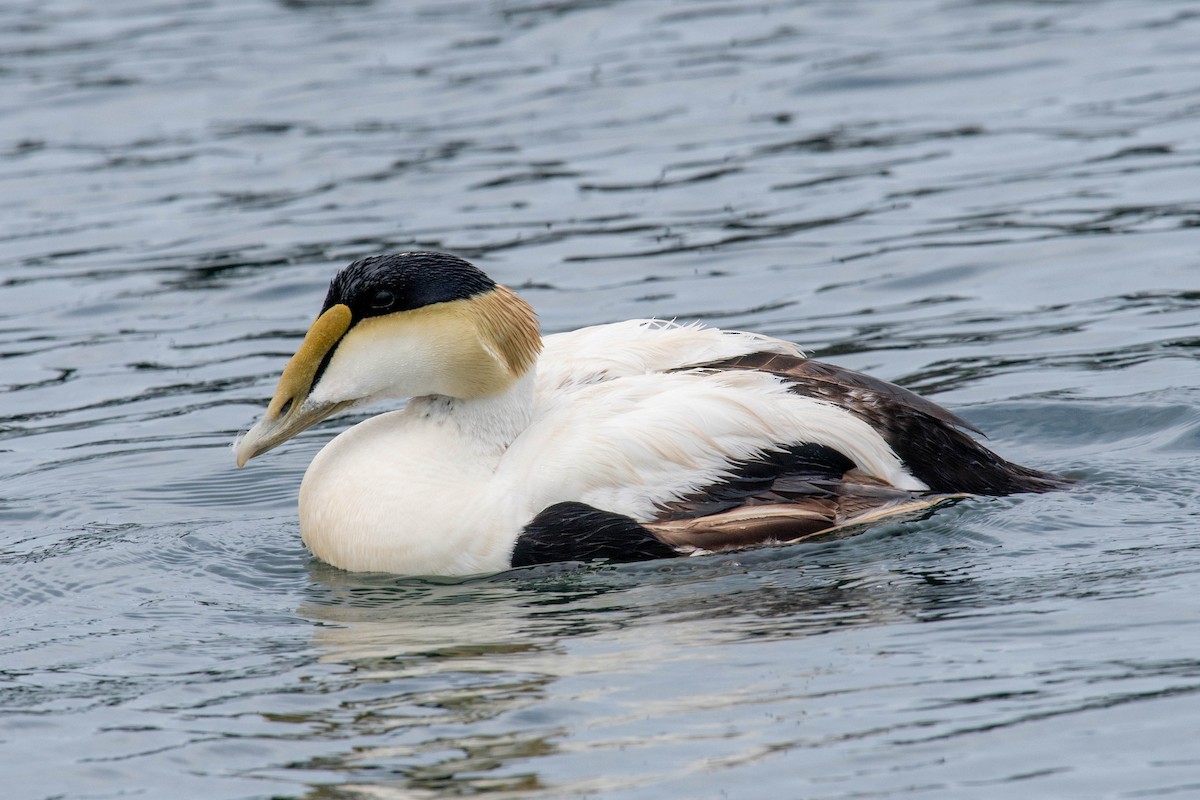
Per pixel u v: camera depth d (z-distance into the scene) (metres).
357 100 23.59
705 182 19.62
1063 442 12.52
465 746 7.64
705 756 7.44
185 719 8.12
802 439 10.48
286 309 16.56
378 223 18.78
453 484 10.38
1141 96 21.73
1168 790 6.99
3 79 25.00
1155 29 24.98
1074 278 16.19
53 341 15.98
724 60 24.62
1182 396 12.84
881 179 19.38
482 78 24.33
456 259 10.59
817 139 21.00
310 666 8.75
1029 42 24.66
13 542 11.34
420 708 8.09
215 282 17.30
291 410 10.57
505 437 10.62
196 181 20.58
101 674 8.78
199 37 27.31
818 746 7.48
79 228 19.09
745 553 10.15
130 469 12.95
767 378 10.80
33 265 18.00
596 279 16.80
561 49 25.80
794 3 27.98
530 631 9.12
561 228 18.38
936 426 10.91
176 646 9.19
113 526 11.67
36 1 29.83
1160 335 14.54
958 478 10.82
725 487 10.30
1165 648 8.31
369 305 10.45
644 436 10.29
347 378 10.50
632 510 10.18
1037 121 21.09
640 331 11.46
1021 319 15.28
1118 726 7.52
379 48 26.22
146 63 25.72
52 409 14.41
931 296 16.05
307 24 27.98
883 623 8.91
